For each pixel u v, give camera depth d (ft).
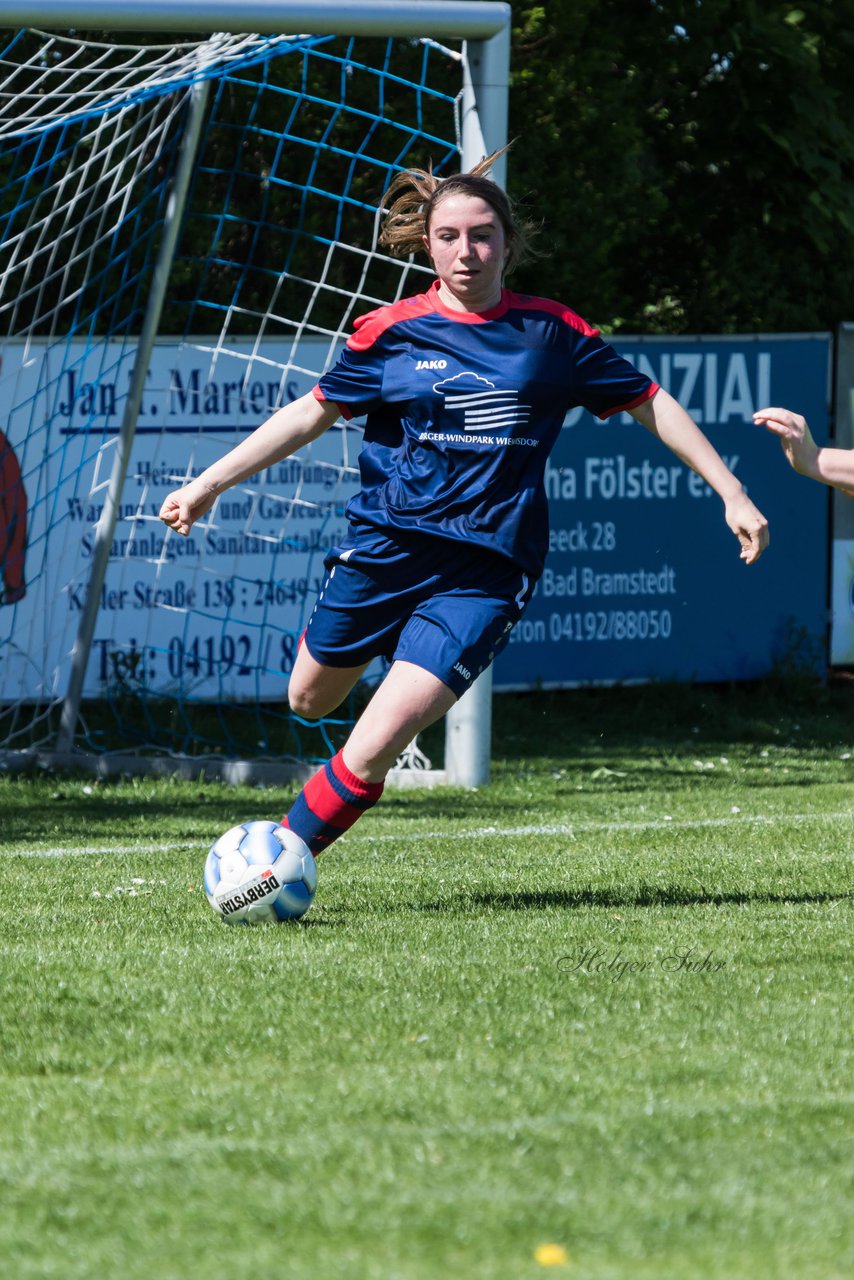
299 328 117.39
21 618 120.37
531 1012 44.34
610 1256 28.04
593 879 69.05
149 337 113.09
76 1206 30.40
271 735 130.52
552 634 143.74
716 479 57.36
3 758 114.52
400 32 99.86
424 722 56.34
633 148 158.71
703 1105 36.27
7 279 127.54
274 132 123.95
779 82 172.55
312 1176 31.83
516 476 56.75
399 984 47.50
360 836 84.89
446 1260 27.84
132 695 123.95
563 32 151.02
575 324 57.67
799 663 153.89
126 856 78.07
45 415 119.96
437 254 56.24
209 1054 40.63
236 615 127.03
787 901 63.00
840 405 154.40
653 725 144.56
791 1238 28.81
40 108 116.06
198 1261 27.86
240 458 58.44
